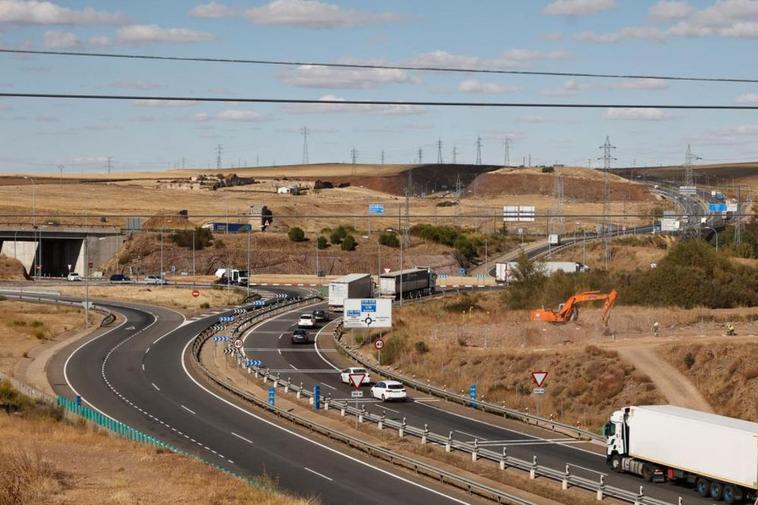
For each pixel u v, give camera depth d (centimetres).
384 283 16662
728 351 8825
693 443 5519
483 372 9869
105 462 5791
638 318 12469
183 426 7800
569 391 8806
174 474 5522
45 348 12219
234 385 9762
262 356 11700
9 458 5341
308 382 10050
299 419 7862
